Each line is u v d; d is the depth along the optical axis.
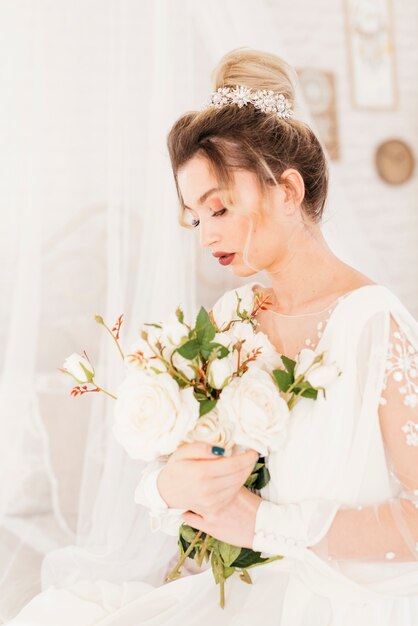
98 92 2.04
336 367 1.00
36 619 1.17
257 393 0.98
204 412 0.97
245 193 1.08
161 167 1.77
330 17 3.55
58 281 2.16
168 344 0.99
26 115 1.78
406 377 0.98
